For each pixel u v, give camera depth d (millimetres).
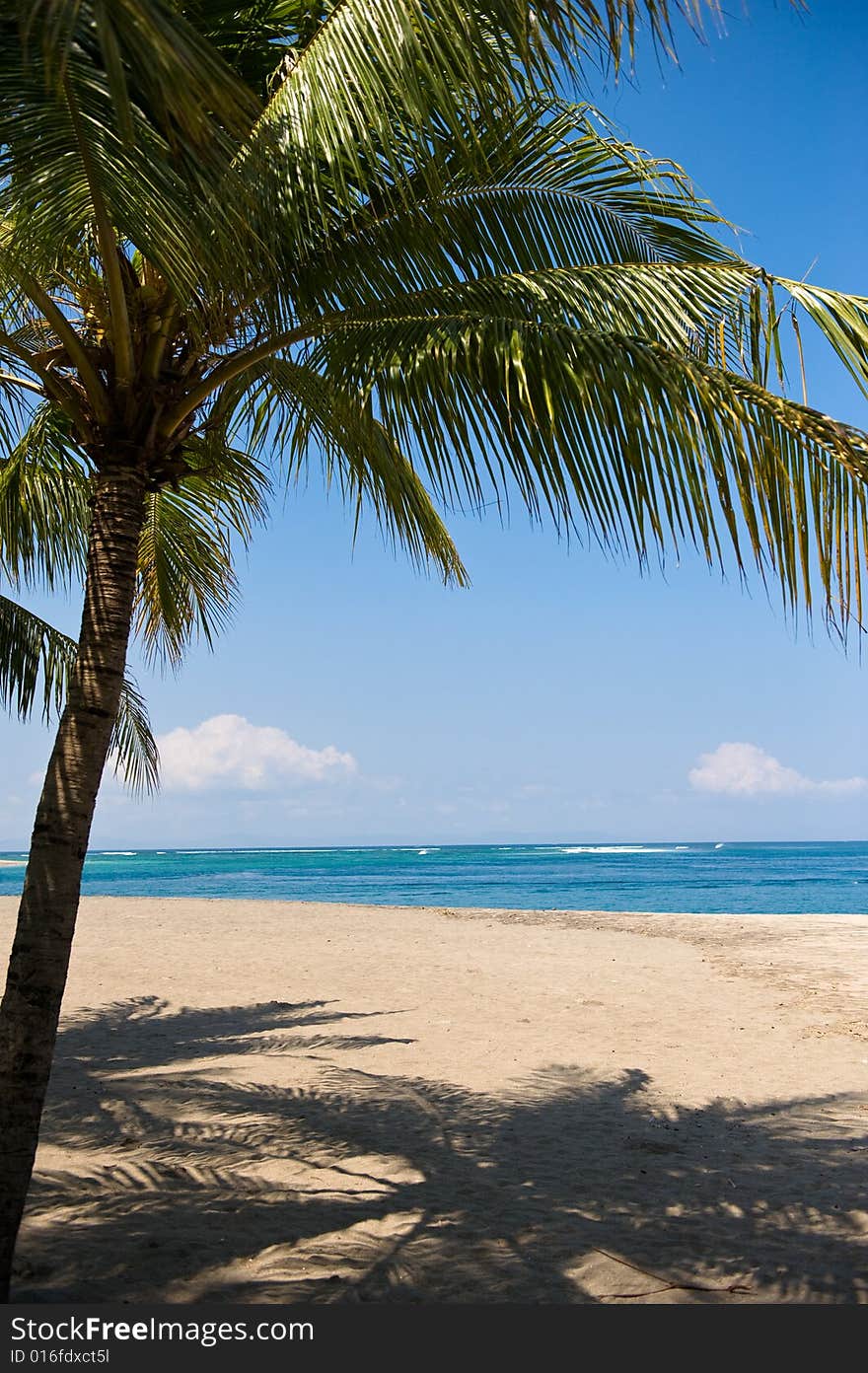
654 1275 3578
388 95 3082
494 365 3311
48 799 3301
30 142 2857
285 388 4219
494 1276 3551
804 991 10523
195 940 15492
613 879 51594
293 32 3645
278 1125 5492
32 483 6039
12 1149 3141
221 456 5020
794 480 2979
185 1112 5758
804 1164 4938
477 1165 4887
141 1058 7242
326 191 3562
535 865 75438
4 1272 3127
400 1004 9688
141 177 2836
